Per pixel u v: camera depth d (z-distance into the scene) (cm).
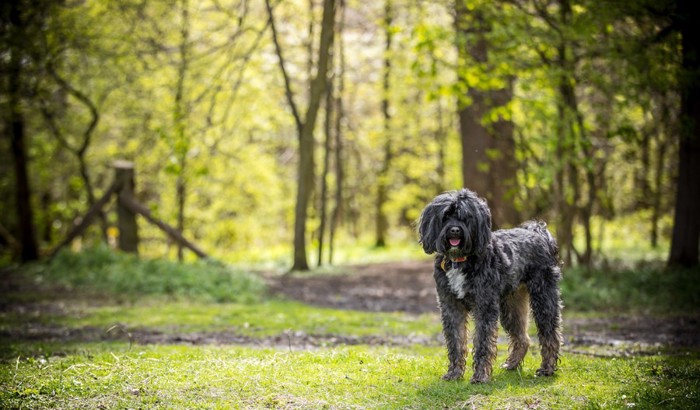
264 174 2500
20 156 1806
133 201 1703
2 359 692
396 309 1282
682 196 1355
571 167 1402
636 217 2472
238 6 1468
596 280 1322
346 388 564
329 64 2067
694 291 1188
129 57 1683
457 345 605
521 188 1541
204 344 866
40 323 1016
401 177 3041
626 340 897
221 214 2605
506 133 1568
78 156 1884
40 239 2530
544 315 638
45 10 1486
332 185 3347
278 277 1786
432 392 553
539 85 1243
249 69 1939
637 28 1277
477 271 586
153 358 666
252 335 941
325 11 1794
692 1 1117
